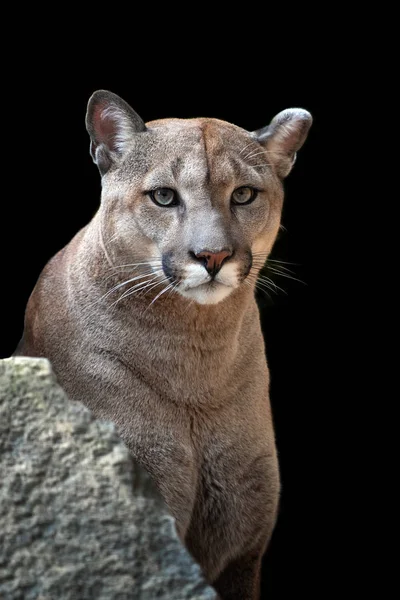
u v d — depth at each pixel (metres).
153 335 9.16
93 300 9.40
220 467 9.49
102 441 6.61
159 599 6.08
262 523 9.81
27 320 10.60
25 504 6.33
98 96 9.36
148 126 9.56
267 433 9.78
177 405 9.27
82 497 6.39
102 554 6.20
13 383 6.80
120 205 9.18
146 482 6.65
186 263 8.64
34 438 6.59
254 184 9.11
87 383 9.30
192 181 8.80
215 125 9.38
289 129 9.68
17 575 6.10
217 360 9.27
